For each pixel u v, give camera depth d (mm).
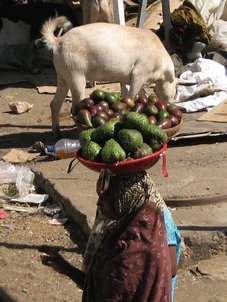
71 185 6566
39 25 12180
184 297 5000
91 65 7797
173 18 11195
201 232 5480
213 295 5016
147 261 3152
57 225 6109
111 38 7766
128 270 3156
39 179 6910
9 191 6770
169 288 3170
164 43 11281
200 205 6012
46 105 9945
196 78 9820
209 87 9375
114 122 3400
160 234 3189
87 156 3305
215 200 6039
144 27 12133
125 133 3285
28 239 5883
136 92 8016
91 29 7781
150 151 3293
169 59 8156
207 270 5289
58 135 8344
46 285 5195
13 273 5371
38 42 11508
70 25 11531
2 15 12359
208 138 7781
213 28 11469
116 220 3273
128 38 7840
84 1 11055
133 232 3188
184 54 11055
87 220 5781
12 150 7816
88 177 6773
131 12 13109
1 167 7070
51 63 11773
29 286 5188
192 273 5297
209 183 6473
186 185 6449
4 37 11938
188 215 5832
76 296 5051
